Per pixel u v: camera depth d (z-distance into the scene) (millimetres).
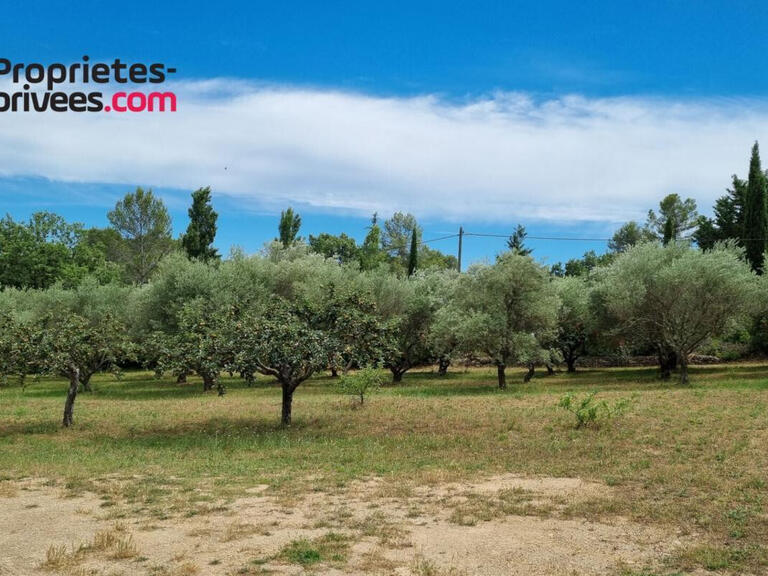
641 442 13875
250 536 7582
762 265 41344
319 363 16875
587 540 7422
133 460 13188
